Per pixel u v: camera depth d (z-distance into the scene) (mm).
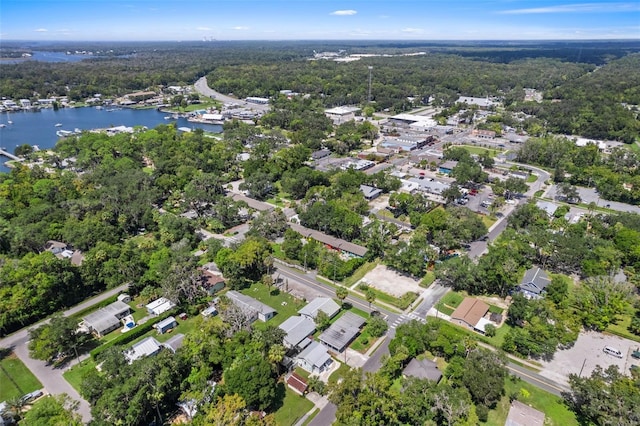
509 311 112125
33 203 173000
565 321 107625
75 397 88438
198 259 139625
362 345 105438
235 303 117312
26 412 82438
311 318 112438
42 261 117875
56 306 118875
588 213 179625
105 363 86125
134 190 183000
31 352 99062
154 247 142625
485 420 82562
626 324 114500
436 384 86375
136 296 127062
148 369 82250
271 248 143125
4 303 107688
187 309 117438
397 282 133750
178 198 189625
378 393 80938
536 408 86750
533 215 164375
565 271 139750
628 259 140125
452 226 151500
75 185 196000
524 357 102062
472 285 127812
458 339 99688
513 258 137250
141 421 81250
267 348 93438
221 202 175750
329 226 160750
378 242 145625
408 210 178250
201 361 91062
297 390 90562
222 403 77000
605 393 80562
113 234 153625
